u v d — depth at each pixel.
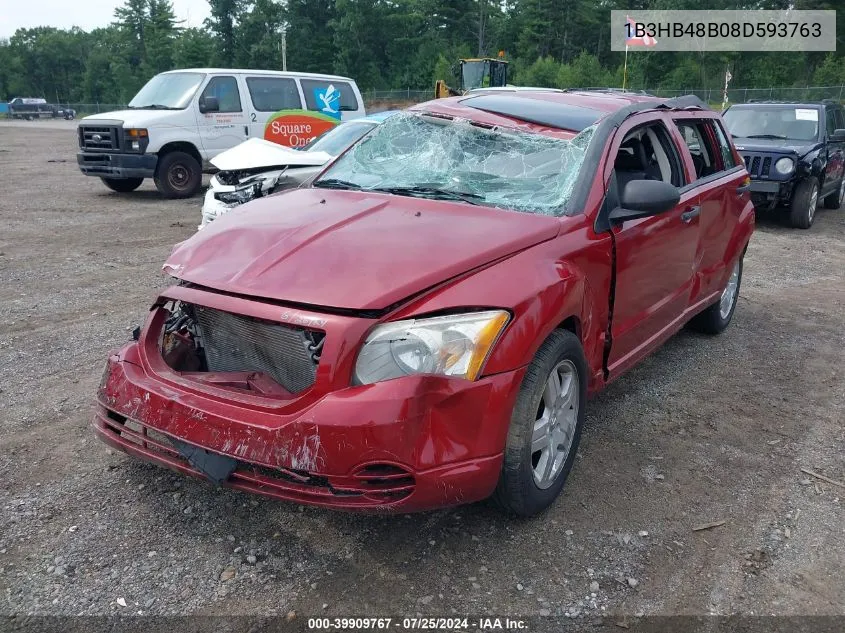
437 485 2.70
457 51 76.56
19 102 63.72
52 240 9.25
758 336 6.10
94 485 3.45
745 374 5.22
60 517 3.19
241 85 13.69
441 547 3.07
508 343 2.83
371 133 4.50
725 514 3.41
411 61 77.38
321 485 2.66
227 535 3.10
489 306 2.81
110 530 3.11
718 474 3.78
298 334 2.77
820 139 11.70
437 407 2.70
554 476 3.32
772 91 44.38
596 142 3.85
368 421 2.57
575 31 82.50
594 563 3.01
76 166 19.44
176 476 3.54
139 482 3.48
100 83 106.62
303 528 3.16
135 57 106.88
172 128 12.97
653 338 4.45
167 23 102.75
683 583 2.91
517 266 3.02
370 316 2.70
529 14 84.00
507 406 2.84
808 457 4.00
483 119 4.24
